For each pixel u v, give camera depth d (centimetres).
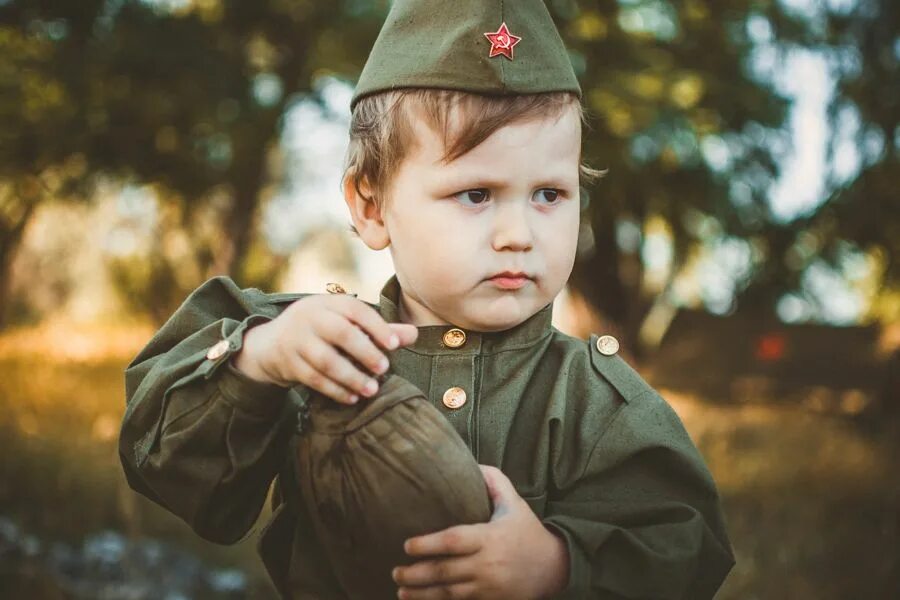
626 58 1020
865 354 1174
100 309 2248
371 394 121
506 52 135
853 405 1123
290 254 2030
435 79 135
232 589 405
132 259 1958
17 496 498
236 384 128
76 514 470
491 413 143
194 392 132
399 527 119
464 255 134
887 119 662
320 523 127
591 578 127
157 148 1151
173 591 394
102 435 689
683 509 138
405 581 119
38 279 2236
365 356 119
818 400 1179
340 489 122
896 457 698
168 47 1011
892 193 693
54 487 514
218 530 138
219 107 1103
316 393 126
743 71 1164
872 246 742
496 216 135
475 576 118
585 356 150
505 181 133
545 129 135
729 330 1341
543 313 149
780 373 1221
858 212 715
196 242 1739
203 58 1045
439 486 119
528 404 145
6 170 1191
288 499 149
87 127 1094
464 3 138
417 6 142
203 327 150
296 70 1207
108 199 1714
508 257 134
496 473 128
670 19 1139
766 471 672
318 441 123
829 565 452
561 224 137
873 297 1041
